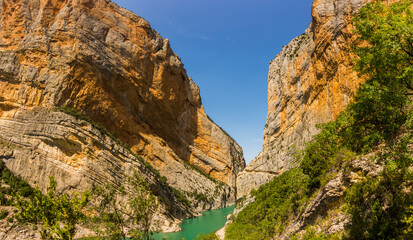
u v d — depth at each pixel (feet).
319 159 64.18
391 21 33.55
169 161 253.85
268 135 210.38
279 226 77.05
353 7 117.80
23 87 174.60
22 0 199.72
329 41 131.85
